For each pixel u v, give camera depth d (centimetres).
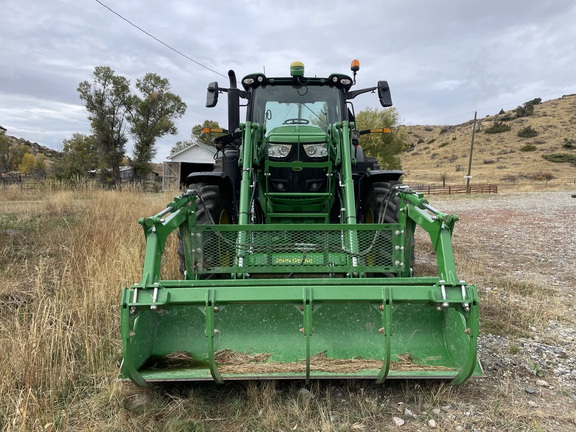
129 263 507
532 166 5569
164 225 312
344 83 538
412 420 274
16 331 348
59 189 1320
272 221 469
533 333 420
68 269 521
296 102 539
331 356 317
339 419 272
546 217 1448
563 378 333
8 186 1565
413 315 331
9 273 528
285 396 295
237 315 331
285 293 270
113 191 1219
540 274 666
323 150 446
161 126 3441
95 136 3369
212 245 385
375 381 310
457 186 3403
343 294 271
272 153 446
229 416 276
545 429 268
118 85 3294
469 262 722
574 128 7156
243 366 295
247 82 539
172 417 274
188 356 314
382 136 2938
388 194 436
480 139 7406
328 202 461
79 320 397
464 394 303
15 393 294
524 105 9406
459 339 297
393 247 381
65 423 271
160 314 329
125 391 301
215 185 478
